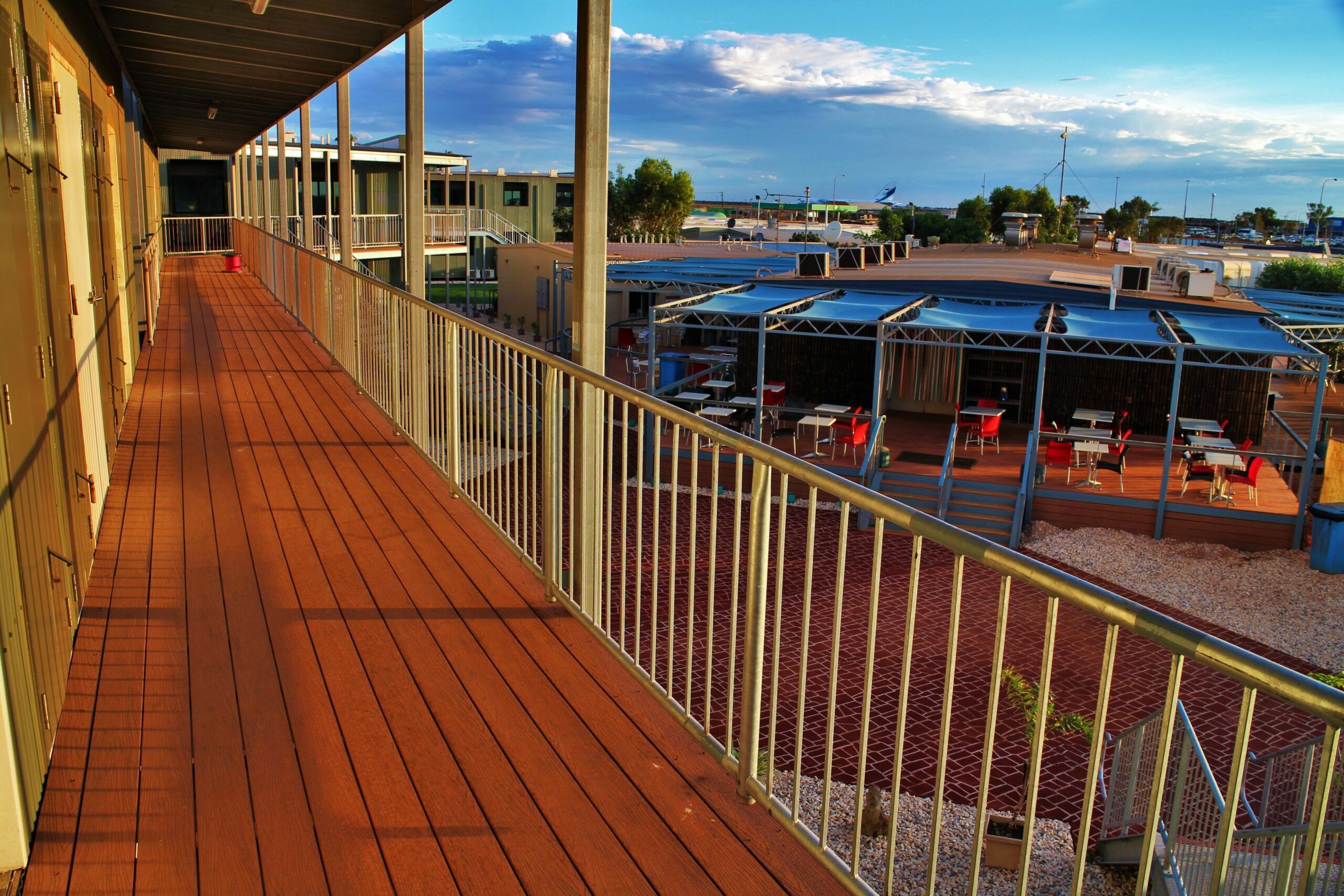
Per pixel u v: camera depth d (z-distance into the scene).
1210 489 16.58
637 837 2.35
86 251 4.82
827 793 2.15
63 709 2.90
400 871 2.21
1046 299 22.36
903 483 17.25
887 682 10.37
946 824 7.62
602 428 3.40
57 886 2.14
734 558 2.49
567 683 3.13
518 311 37.94
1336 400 26.86
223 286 18.41
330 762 2.65
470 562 4.23
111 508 4.96
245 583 3.95
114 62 8.19
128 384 7.82
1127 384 20.92
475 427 4.75
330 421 7.11
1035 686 9.36
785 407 19.95
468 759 2.68
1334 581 14.25
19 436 2.53
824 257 25.19
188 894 2.12
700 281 25.31
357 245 33.50
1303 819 5.05
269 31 7.14
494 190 47.12
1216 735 9.52
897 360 22.67
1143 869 1.40
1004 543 16.00
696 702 7.08
